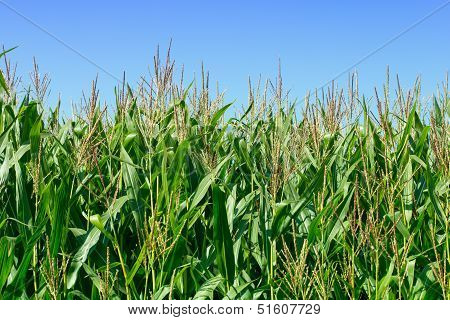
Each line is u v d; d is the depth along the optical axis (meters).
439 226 5.00
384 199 5.00
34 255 4.28
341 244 4.45
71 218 4.64
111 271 4.49
